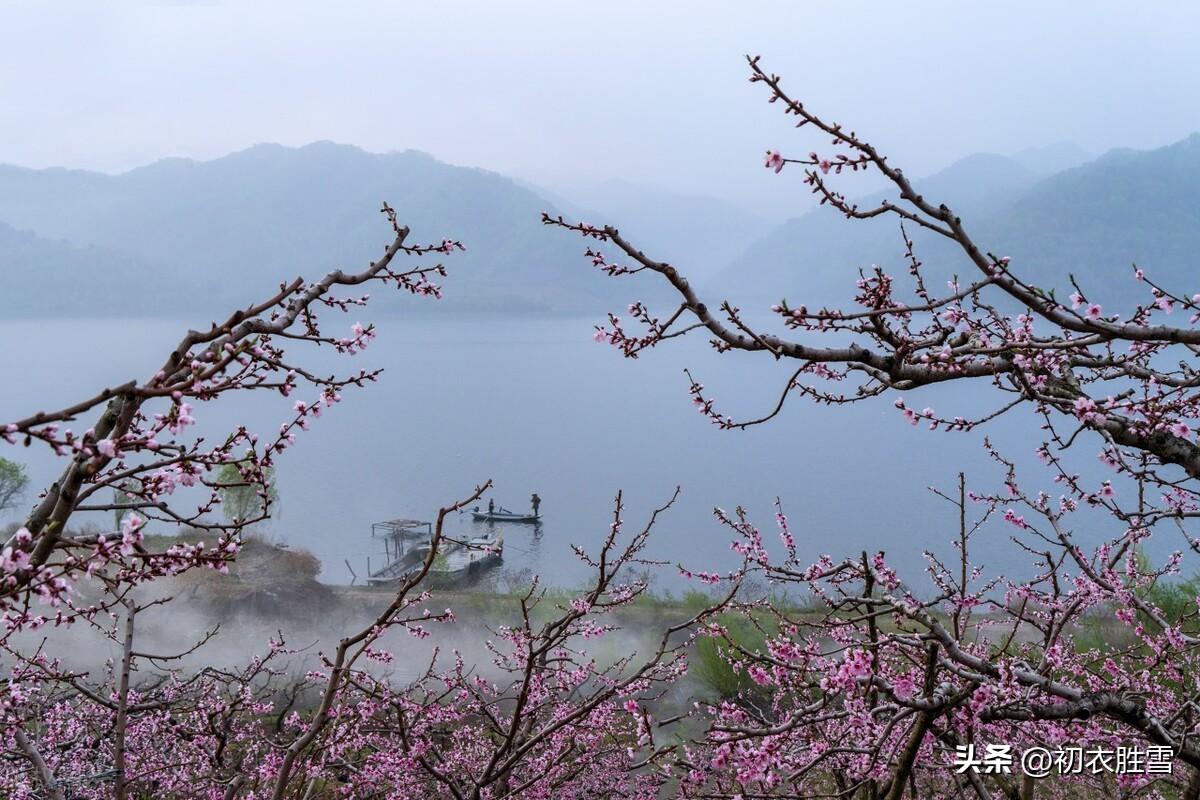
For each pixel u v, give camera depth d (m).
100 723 6.87
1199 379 3.53
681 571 5.47
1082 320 3.09
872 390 3.93
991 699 3.42
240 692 6.91
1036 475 70.31
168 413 2.47
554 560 51.31
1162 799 6.52
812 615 12.95
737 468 95.19
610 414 147.75
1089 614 9.66
